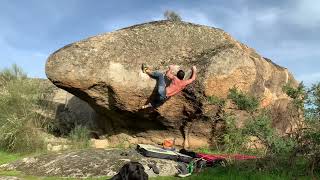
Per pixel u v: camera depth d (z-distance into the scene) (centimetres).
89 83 1510
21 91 1738
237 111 1562
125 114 1617
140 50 1572
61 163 1192
